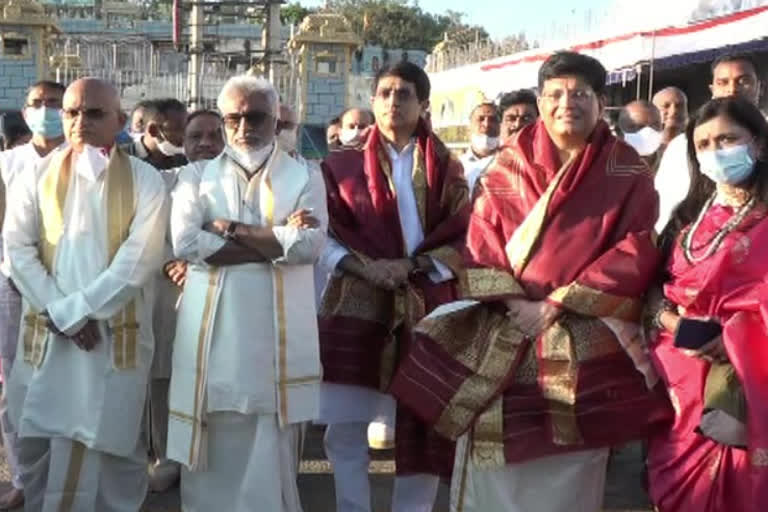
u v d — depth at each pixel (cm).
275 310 397
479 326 368
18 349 430
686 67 1385
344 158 462
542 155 353
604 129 354
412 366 373
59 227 416
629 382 348
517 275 352
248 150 403
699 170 352
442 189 455
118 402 415
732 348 320
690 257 336
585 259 345
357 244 447
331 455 458
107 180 417
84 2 3412
